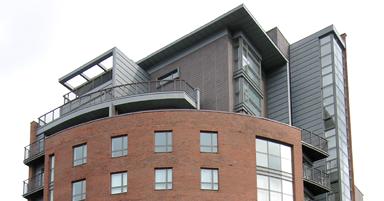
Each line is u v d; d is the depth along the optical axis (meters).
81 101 55.47
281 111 57.78
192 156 45.50
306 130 55.72
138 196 44.91
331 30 60.22
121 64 54.81
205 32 54.53
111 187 46.03
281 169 48.00
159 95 50.03
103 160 46.91
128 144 46.59
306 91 59.66
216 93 52.59
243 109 51.66
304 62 60.84
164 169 45.41
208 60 54.19
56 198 48.34
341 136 57.50
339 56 61.31
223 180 45.31
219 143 46.22
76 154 48.62
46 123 55.25
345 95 60.75
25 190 53.88
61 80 56.97
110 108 50.34
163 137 46.25
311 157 53.78
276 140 48.34
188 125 46.31
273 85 59.22
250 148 46.91
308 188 52.09
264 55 58.06
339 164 55.41
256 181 46.41
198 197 44.53
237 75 52.84
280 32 61.34
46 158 50.84
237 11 52.16
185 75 55.22
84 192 47.06
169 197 44.53
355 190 59.75
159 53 56.44
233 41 54.31
